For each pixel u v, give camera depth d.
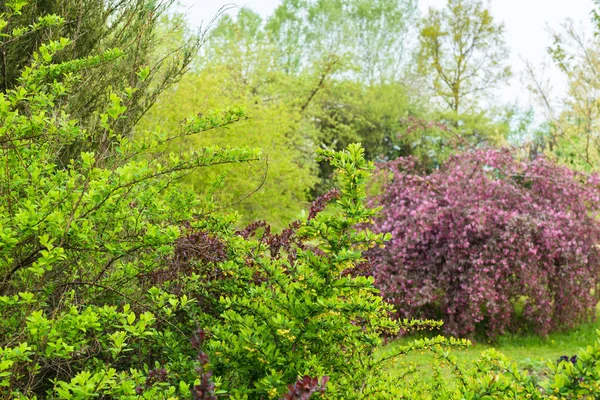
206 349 2.48
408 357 6.03
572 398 1.73
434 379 2.89
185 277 2.96
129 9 4.23
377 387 2.51
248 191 9.12
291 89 20.66
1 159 2.38
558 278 7.96
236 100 11.06
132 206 2.98
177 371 2.52
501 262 7.49
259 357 2.32
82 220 2.33
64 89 2.77
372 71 31.22
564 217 8.09
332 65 22.56
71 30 3.95
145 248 2.69
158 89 4.13
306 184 12.04
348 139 24.48
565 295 7.98
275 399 2.23
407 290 7.70
